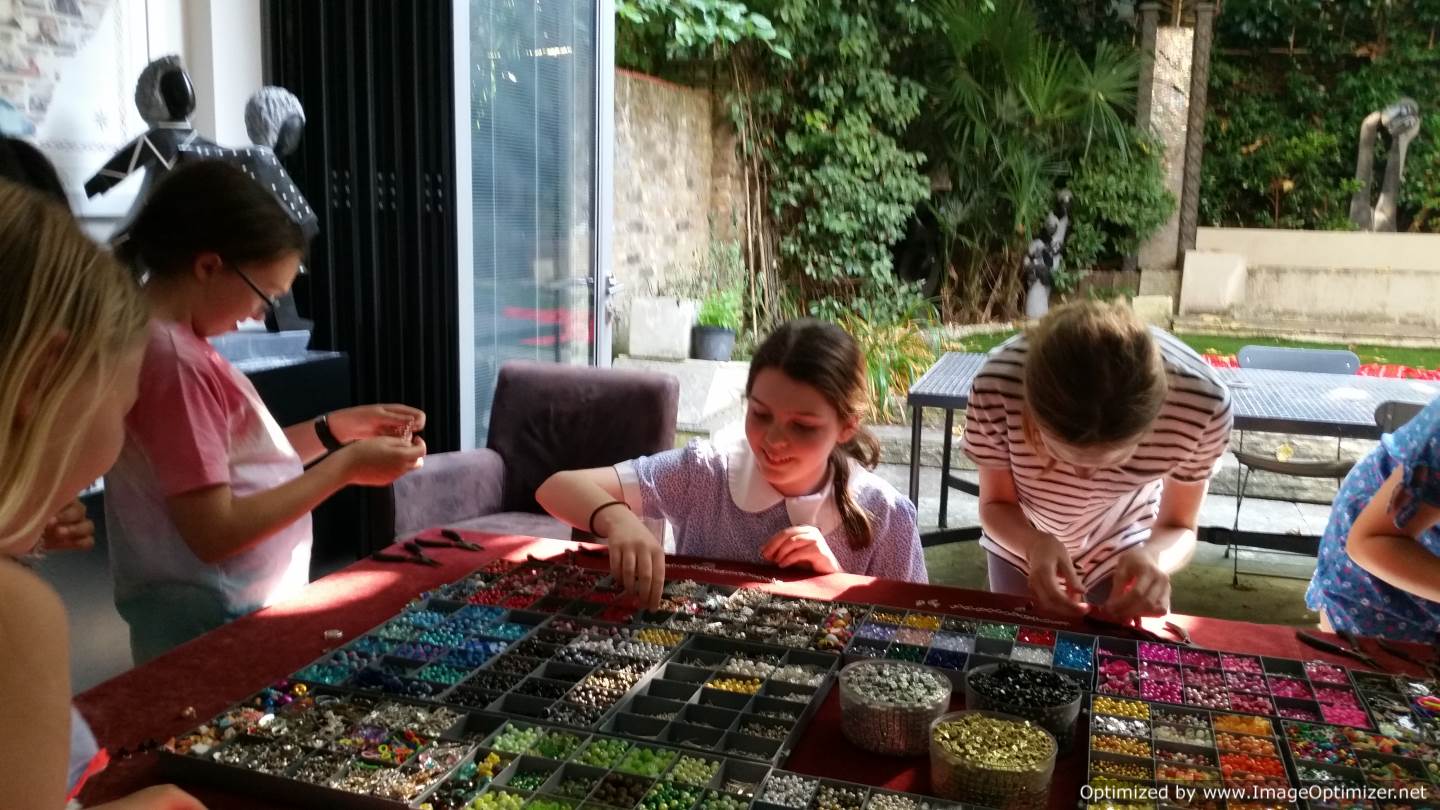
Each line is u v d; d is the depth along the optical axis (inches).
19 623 34.2
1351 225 475.2
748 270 381.1
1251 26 469.7
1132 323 73.5
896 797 54.3
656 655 71.3
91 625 142.5
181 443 76.2
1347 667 71.8
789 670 69.4
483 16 194.1
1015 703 60.6
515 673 68.3
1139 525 97.7
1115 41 448.1
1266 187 482.9
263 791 54.9
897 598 84.3
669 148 332.2
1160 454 84.8
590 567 91.1
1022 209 395.9
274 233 80.4
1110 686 68.1
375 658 70.3
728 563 92.0
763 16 349.4
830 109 371.6
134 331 37.2
